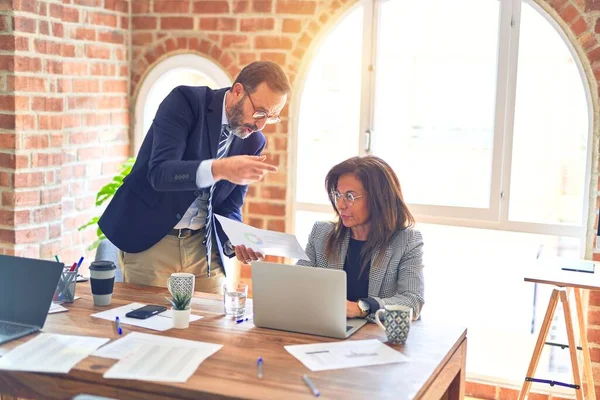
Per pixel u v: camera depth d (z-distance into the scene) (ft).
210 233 9.95
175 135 9.29
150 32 14.73
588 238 12.51
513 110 12.86
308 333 8.11
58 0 12.39
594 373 12.41
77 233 14.02
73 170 13.75
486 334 13.58
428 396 7.00
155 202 9.69
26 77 11.87
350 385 6.70
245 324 8.40
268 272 8.14
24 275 8.17
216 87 14.47
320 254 9.70
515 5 12.67
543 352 13.26
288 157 13.99
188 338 7.84
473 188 13.32
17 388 7.02
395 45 13.53
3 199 11.96
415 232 9.41
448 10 13.19
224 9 14.14
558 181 12.82
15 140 11.78
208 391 6.47
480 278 13.55
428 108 13.47
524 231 12.95
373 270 9.28
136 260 10.09
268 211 14.23
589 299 12.34
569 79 12.58
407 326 7.86
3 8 11.59
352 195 9.18
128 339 7.69
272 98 9.16
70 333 7.89
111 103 14.57
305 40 13.75
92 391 6.83
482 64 13.08
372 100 13.67
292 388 6.59
